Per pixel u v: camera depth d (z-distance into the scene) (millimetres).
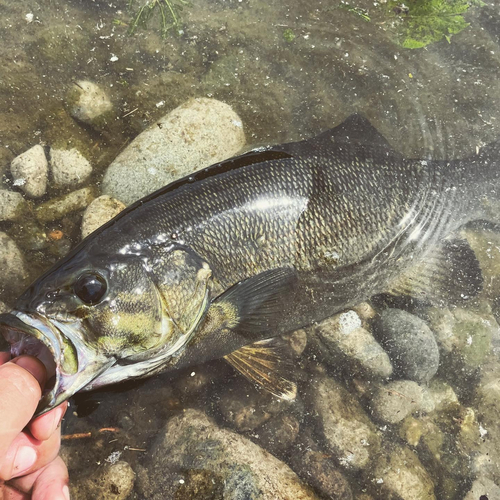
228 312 269
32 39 361
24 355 220
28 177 312
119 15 379
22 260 292
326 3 405
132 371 258
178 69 368
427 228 304
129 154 322
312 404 282
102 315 236
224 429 267
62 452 256
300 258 274
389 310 310
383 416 285
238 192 267
